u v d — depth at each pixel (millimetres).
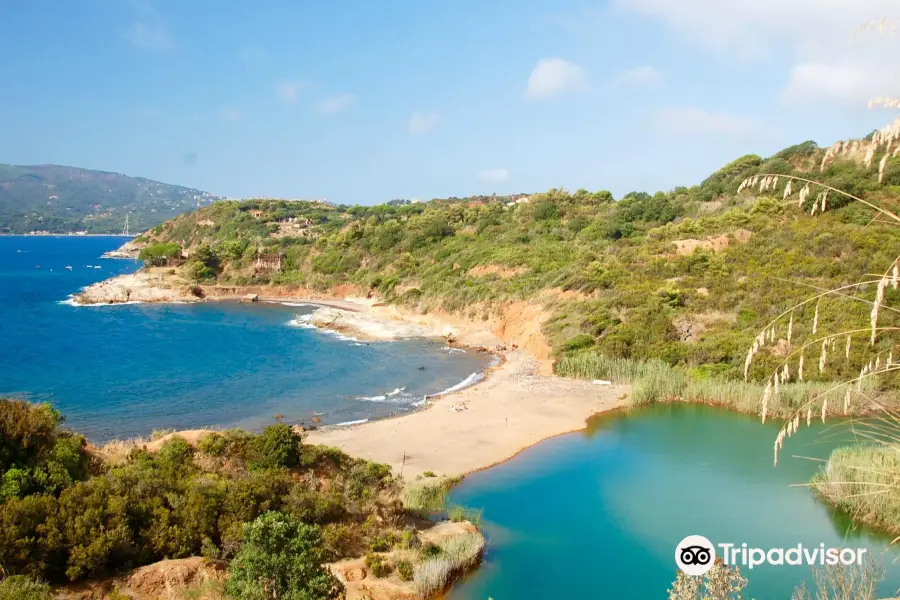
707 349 46250
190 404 42281
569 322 56438
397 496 24875
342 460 25344
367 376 51594
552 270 71562
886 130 4703
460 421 37844
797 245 56594
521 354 57938
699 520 24188
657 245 67375
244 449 23250
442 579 19234
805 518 24016
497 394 43906
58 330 72500
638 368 46062
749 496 26438
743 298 51938
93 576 15203
